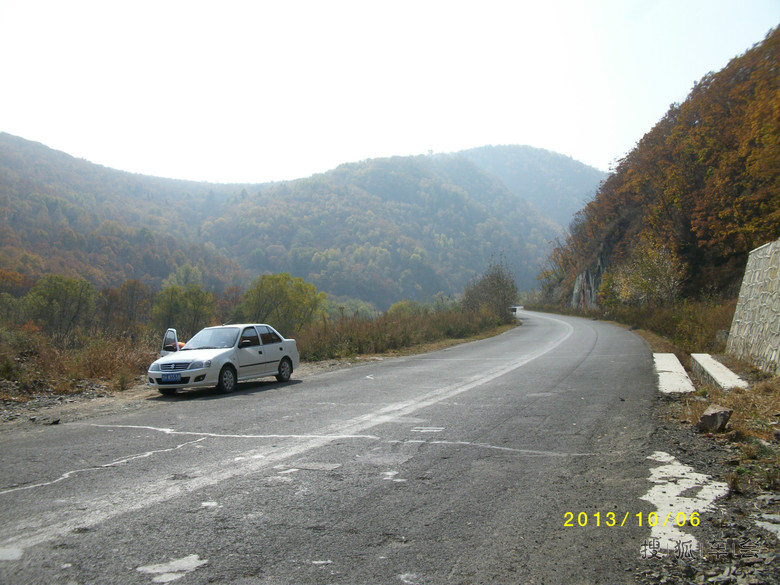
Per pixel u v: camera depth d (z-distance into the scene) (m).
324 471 5.70
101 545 3.85
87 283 42.69
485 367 16.50
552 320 63.31
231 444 6.96
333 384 13.45
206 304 54.16
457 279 170.75
